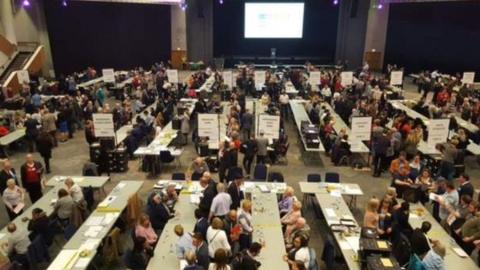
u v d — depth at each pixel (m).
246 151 14.37
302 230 8.43
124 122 18.97
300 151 17.31
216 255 7.11
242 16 40.12
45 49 33.47
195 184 11.26
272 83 24.97
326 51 40.66
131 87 26.94
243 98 21.36
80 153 16.92
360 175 14.82
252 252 7.68
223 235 7.98
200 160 12.12
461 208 9.61
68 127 18.84
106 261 9.06
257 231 8.93
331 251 8.43
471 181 14.30
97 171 12.98
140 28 37.00
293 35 38.94
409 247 8.15
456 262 7.91
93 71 30.78
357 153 16.34
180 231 7.95
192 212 9.77
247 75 28.08
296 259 7.61
